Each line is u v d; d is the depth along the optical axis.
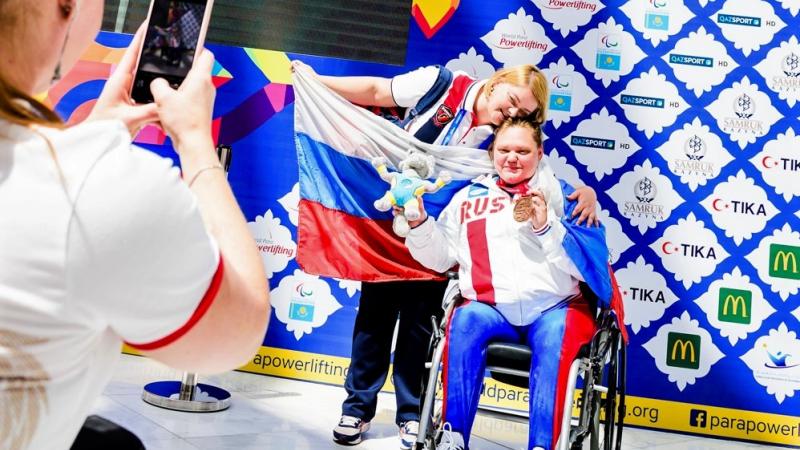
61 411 0.59
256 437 2.86
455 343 2.38
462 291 2.59
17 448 0.57
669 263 3.80
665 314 3.78
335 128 3.08
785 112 3.83
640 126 3.85
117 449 0.76
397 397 3.01
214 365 0.67
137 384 3.40
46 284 0.54
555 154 3.86
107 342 0.62
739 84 3.85
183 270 0.59
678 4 3.88
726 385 3.74
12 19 0.59
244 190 3.95
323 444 2.89
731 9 3.87
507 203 2.66
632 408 3.77
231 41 4.02
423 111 3.04
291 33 4.02
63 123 0.61
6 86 0.58
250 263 0.68
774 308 3.76
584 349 2.40
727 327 3.76
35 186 0.55
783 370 3.73
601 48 3.89
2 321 0.54
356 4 4.02
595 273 2.51
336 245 3.03
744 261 3.79
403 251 3.00
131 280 0.57
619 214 3.82
